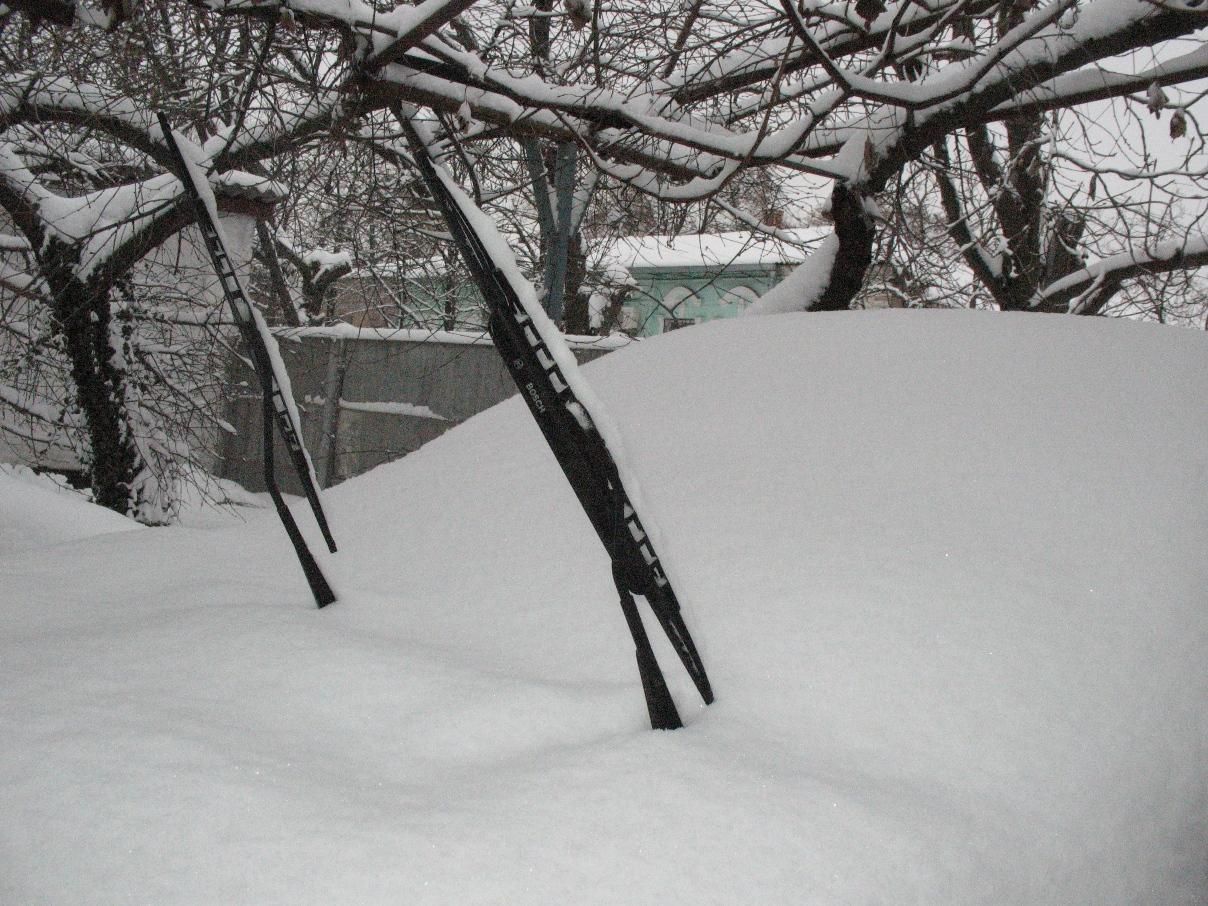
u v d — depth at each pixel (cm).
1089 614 196
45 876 132
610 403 312
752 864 137
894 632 191
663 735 170
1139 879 163
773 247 1028
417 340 1192
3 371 942
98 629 229
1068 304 915
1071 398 263
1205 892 178
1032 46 592
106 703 178
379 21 523
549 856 135
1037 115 664
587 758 161
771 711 179
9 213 891
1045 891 150
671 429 284
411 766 165
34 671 193
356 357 1253
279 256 1513
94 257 835
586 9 492
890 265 886
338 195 806
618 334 1398
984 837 150
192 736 164
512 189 1002
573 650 209
